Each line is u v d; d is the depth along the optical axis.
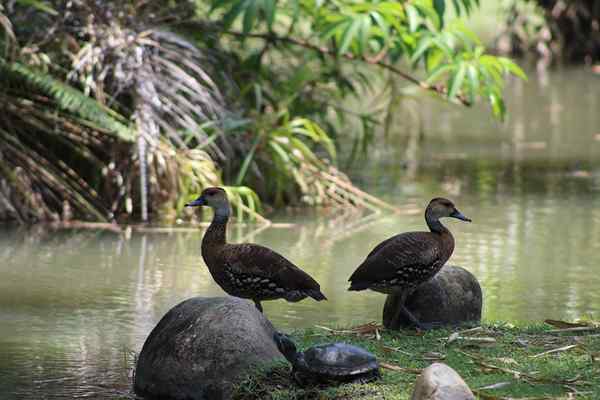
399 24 16.50
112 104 15.90
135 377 8.65
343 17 16.09
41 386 8.72
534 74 31.45
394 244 9.63
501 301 11.13
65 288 11.66
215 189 9.91
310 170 16.41
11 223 14.87
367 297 11.48
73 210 15.44
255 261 9.59
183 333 8.46
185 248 13.59
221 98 15.83
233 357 8.28
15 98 15.45
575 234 14.13
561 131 22.58
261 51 17.41
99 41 15.61
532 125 23.38
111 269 12.47
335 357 8.06
